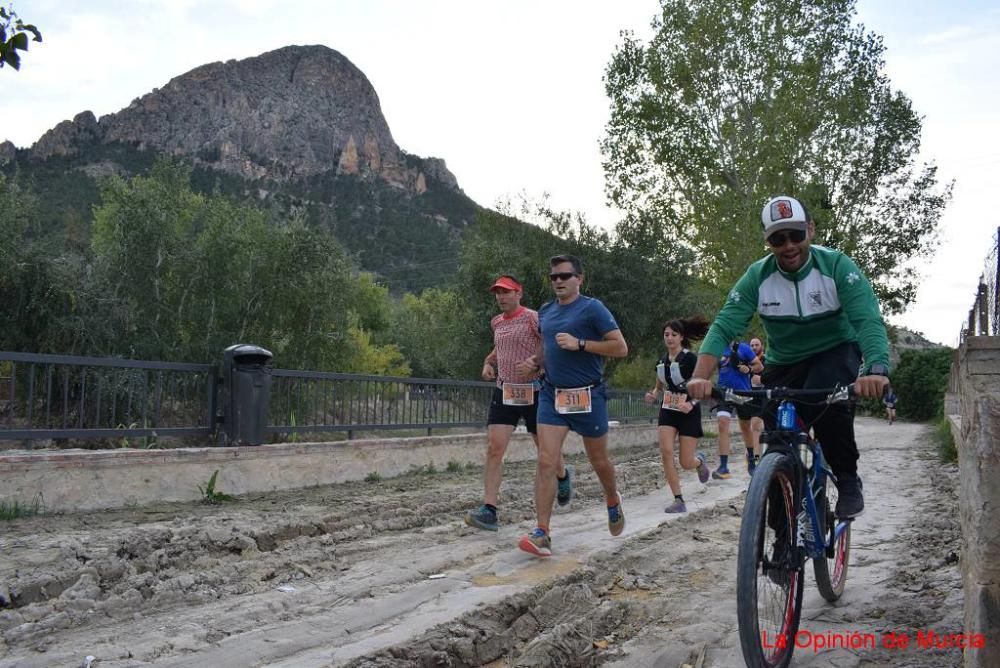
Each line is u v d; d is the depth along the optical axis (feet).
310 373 34.06
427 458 38.32
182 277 66.95
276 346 70.49
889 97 103.81
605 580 16.69
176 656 11.94
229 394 30.04
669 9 98.22
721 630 13.25
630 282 90.33
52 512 23.16
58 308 54.24
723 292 94.73
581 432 18.80
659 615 14.38
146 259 63.98
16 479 22.71
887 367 11.27
